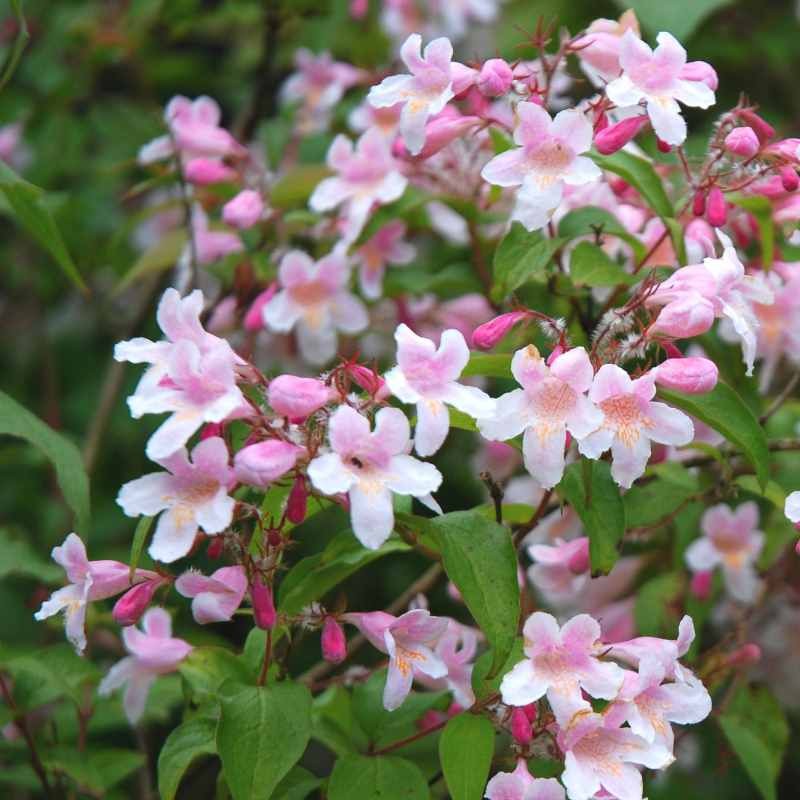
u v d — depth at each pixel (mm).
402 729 397
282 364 508
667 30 466
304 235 502
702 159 422
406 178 463
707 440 447
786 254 438
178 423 348
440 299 500
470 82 399
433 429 355
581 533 468
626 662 396
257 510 360
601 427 362
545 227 426
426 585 455
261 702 363
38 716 472
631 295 403
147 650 406
